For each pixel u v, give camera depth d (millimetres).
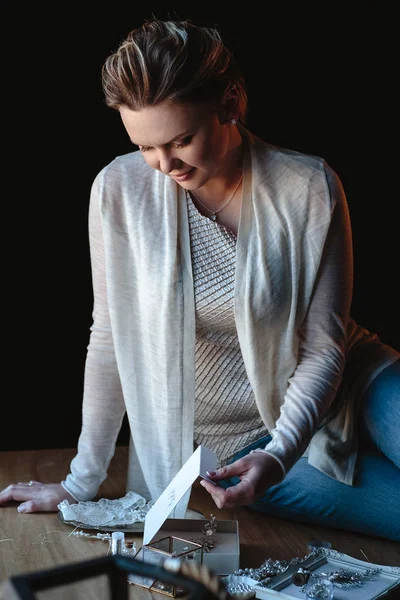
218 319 2408
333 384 2328
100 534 2396
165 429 2467
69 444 3812
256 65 4219
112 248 2445
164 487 2510
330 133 4406
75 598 2016
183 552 2115
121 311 2482
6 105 3797
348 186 4512
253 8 4113
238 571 2119
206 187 2328
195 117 1955
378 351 2611
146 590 2098
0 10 3699
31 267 3957
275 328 2355
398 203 4547
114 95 1944
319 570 2154
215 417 2627
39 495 2578
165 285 2355
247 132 2361
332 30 4246
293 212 2314
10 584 1002
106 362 2582
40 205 3926
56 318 4008
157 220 2381
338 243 2383
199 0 3984
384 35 4297
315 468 2551
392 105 4406
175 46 1899
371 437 2551
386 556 2396
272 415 2492
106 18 3811
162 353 2416
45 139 3877
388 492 2461
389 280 4629
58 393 4004
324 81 4320
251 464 2100
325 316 2387
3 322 3959
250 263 2318
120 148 3967
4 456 3123
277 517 2660
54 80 3822
